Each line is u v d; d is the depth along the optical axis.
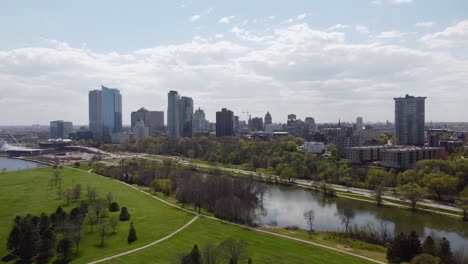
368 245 126.00
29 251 108.75
